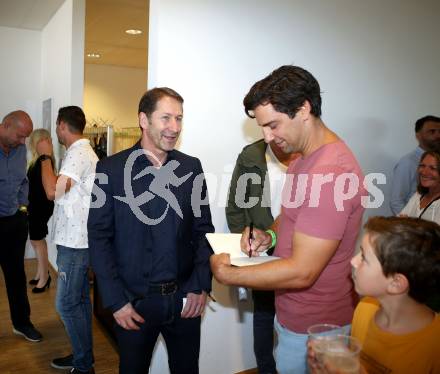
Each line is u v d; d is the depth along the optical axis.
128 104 7.53
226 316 2.52
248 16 2.46
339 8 2.80
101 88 7.32
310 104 1.18
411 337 0.97
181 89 2.30
